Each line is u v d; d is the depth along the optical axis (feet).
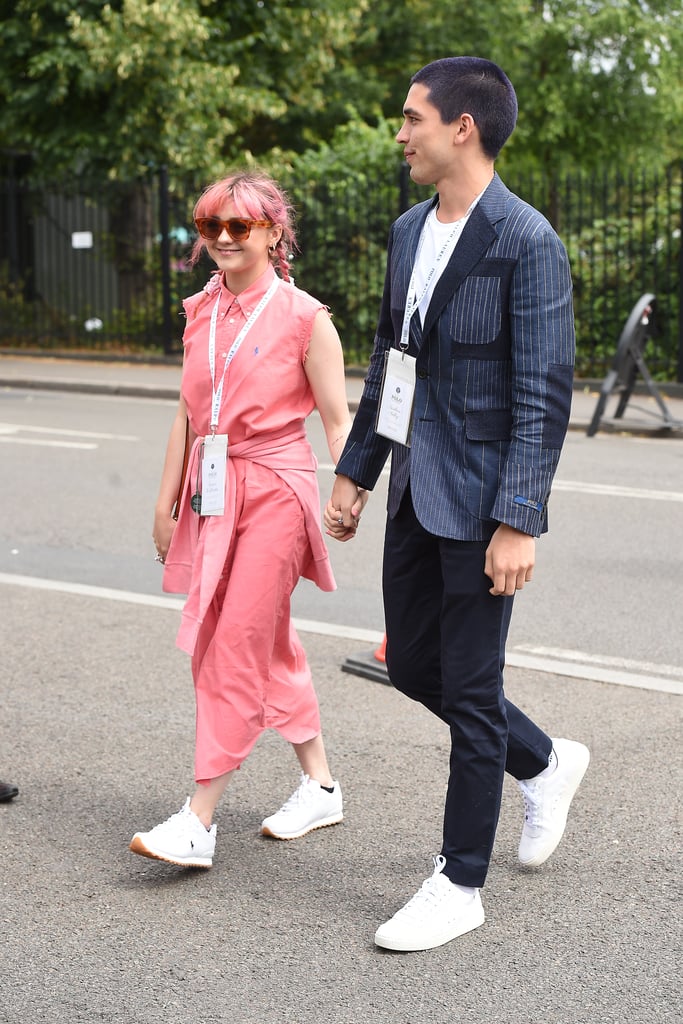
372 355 11.39
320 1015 9.53
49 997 9.82
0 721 16.01
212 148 64.69
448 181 10.30
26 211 69.00
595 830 12.82
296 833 12.69
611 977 10.05
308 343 11.93
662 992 9.84
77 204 83.41
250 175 11.82
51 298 68.49
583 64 85.25
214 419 11.90
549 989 9.88
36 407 47.73
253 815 13.26
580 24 82.94
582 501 29.50
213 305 12.07
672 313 50.47
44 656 18.62
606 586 22.24
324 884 11.73
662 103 84.99
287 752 15.05
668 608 20.90
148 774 14.35
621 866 12.03
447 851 10.73
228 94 64.23
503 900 11.37
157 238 67.87
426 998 9.77
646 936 10.71
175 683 17.42
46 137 66.28
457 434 10.37
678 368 49.11
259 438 11.94
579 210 52.13
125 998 9.79
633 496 30.07
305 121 81.87
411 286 10.53
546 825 11.76
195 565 12.05
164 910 11.23
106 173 66.08
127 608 21.17
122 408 47.80
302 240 58.95
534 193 55.31
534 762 11.59
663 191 53.31
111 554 24.84
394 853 12.35
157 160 65.46
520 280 10.00
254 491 11.88
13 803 13.62
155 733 15.58
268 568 11.86
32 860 12.28
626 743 15.11
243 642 11.82
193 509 12.13
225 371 11.84
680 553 24.61
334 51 82.94
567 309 10.07
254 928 10.91
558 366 10.00
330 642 19.34
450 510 10.35
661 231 51.55
